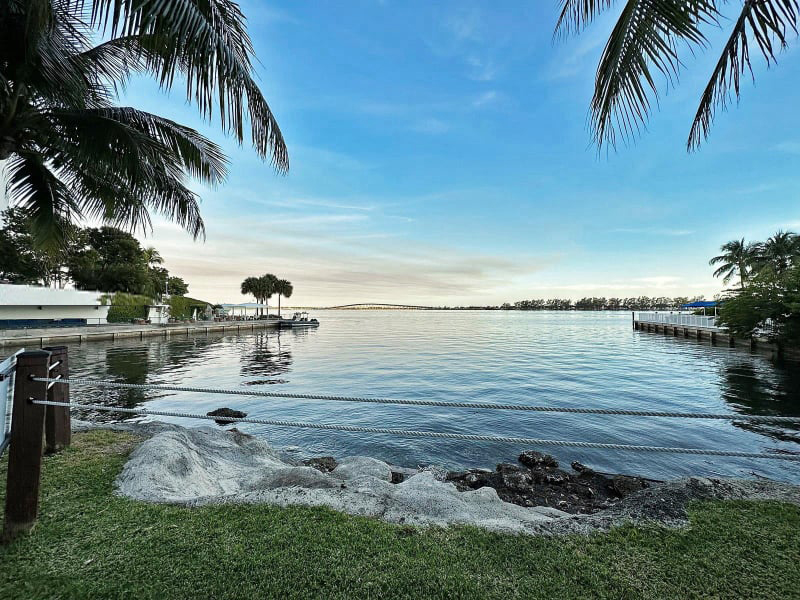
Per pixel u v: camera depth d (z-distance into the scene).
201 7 3.12
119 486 3.27
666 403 12.35
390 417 10.48
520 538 2.52
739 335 25.27
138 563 2.21
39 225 6.19
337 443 8.23
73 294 35.84
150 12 2.61
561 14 3.03
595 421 9.80
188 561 2.22
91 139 4.62
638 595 1.95
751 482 3.28
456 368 19.92
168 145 5.37
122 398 12.58
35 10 3.81
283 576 2.09
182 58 3.36
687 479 3.34
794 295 19.19
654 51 2.62
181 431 5.41
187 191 6.32
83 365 20.91
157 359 23.92
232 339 41.56
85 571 2.14
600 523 2.68
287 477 4.14
